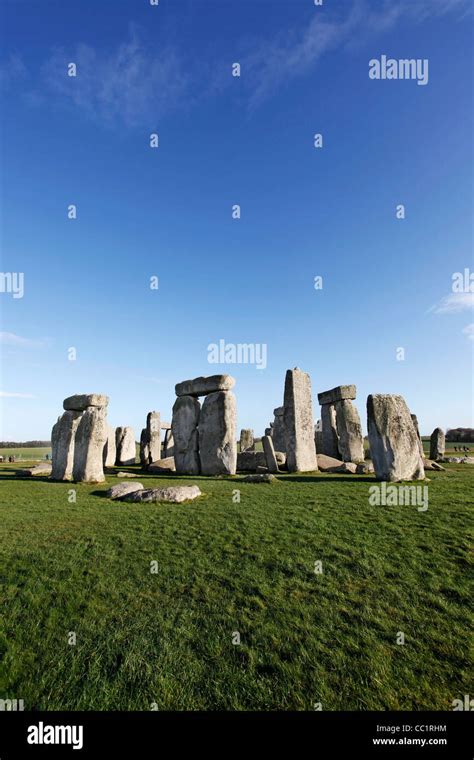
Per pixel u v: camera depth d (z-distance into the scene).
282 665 4.46
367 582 6.27
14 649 4.75
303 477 18.28
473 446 47.84
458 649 4.64
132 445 35.28
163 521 9.94
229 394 21.92
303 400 23.88
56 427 20.66
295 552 7.52
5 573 6.81
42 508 11.80
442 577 6.33
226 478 19.05
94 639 4.95
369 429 15.71
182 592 6.10
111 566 7.08
